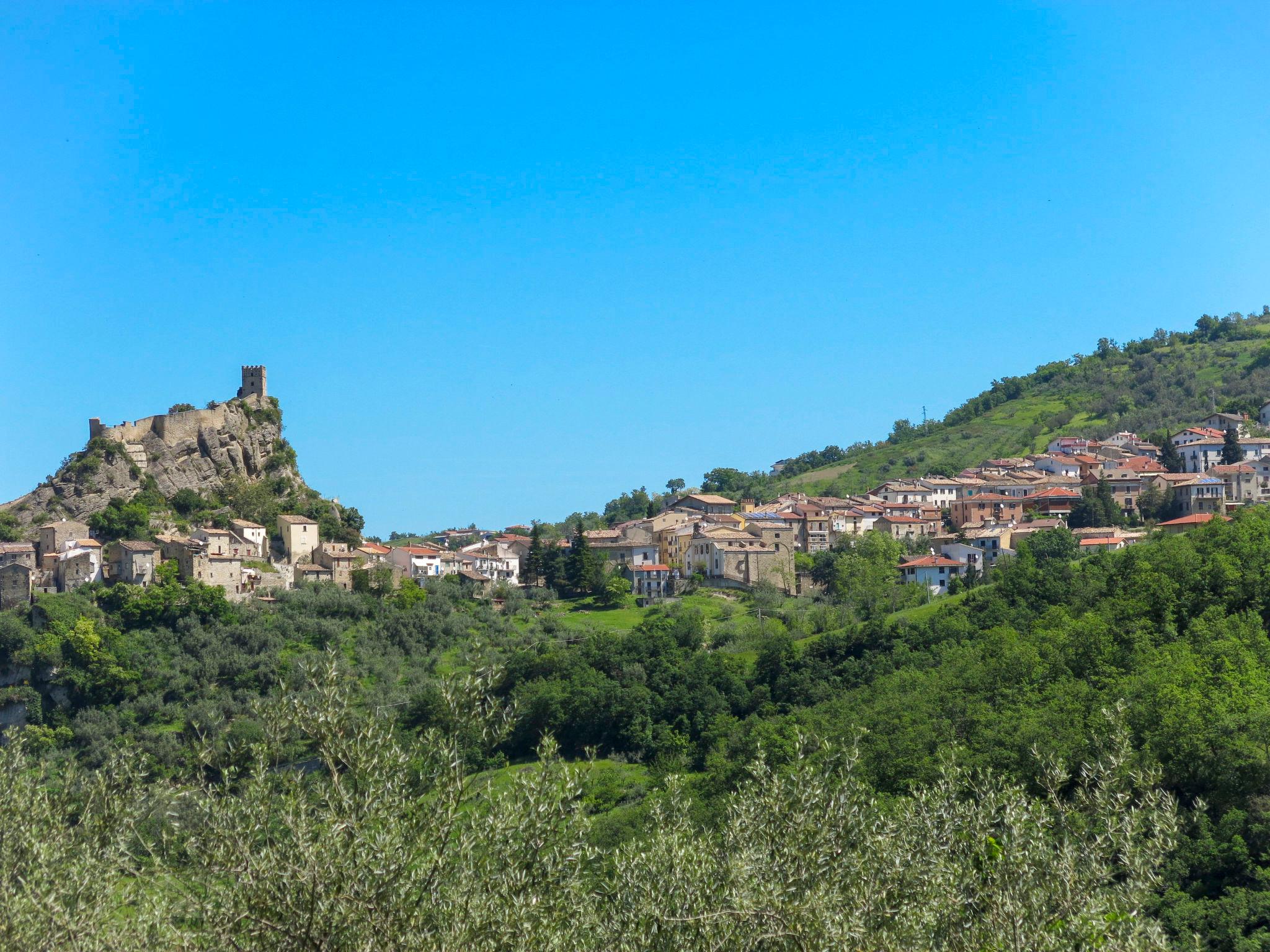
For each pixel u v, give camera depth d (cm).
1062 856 3919
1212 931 6044
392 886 3092
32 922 3269
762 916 3475
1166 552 11819
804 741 4384
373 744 3409
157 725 14475
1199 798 6788
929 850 3988
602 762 12481
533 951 3161
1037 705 9069
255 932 3020
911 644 13250
